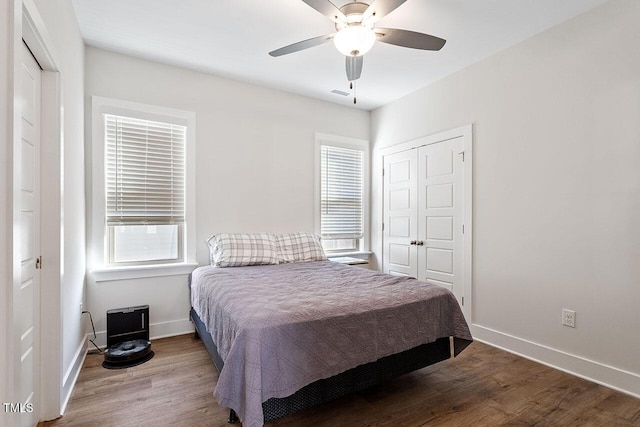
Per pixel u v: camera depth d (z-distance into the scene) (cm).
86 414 178
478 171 301
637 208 204
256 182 353
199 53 286
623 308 209
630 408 188
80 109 246
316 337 161
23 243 151
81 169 248
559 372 234
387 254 414
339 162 421
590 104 225
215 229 329
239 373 144
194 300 278
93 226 271
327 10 181
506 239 278
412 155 376
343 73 326
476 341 297
